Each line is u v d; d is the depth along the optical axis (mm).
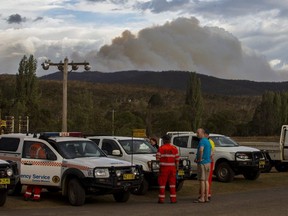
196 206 14734
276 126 77875
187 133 23031
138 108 104188
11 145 16531
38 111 51906
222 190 19531
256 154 21797
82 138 16469
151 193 18141
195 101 76875
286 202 15648
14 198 16219
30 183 15781
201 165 15664
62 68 31094
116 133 41781
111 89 144750
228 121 66875
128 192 15727
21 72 68188
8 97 74750
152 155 18062
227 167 21422
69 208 14367
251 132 75812
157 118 57594
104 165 14703
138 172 15328
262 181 22141
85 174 14594
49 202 15578
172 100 139125
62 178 15125
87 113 43188
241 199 16578
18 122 47188
